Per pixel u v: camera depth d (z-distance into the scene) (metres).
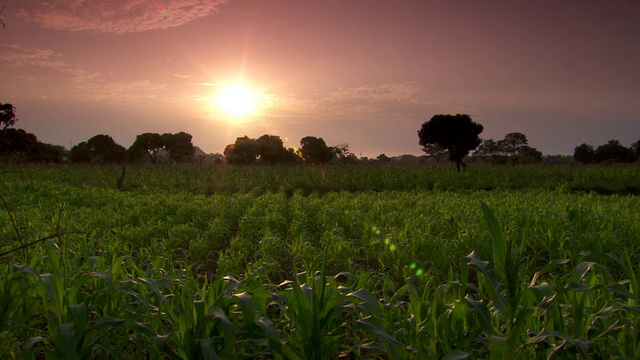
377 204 12.86
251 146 68.31
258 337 2.82
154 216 11.52
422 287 4.48
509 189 20.08
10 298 3.28
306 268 5.80
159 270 4.38
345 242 7.10
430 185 24.03
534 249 6.99
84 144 68.12
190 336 2.63
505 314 2.60
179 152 71.31
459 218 9.39
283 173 26.98
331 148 72.06
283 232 9.97
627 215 9.30
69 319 2.90
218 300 2.86
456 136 31.73
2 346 2.99
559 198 14.30
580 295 2.82
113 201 15.14
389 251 6.69
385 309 3.37
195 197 17.20
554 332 2.49
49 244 3.27
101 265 4.21
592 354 2.73
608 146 71.94
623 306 2.64
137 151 70.75
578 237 6.87
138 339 3.34
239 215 12.24
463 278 3.00
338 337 2.93
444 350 2.78
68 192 17.19
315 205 13.01
